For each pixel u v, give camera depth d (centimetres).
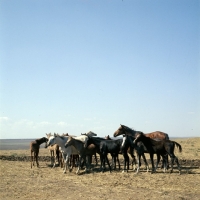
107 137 2228
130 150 2017
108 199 1243
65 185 1543
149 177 1727
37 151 2253
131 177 1736
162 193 1341
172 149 1848
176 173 1861
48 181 1659
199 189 1416
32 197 1295
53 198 1273
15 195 1333
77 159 2223
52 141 1936
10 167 2216
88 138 1966
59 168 2189
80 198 1265
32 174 1897
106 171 1998
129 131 2158
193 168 2088
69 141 1909
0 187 1502
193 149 3609
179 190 1398
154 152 1878
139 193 1345
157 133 2134
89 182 1614
